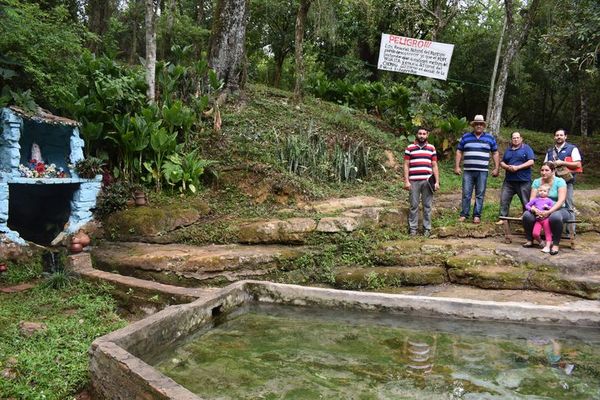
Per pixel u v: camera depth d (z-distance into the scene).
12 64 7.28
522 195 7.29
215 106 9.81
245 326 4.91
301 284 6.38
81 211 7.31
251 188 8.49
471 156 7.53
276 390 3.55
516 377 3.80
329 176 9.55
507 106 20.61
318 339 4.58
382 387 3.62
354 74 16.92
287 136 9.85
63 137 7.86
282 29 17.42
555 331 4.80
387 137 11.69
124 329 3.88
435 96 13.72
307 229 7.02
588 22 9.82
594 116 21.56
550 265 6.05
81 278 5.80
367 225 7.40
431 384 3.67
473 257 6.38
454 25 17.81
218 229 7.23
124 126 8.11
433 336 4.67
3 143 6.53
